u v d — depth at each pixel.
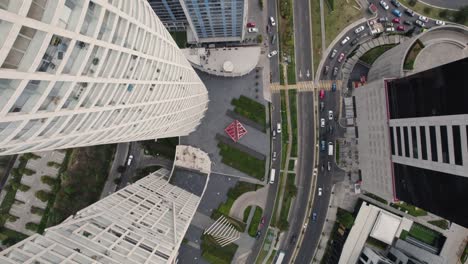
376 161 86.56
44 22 23.53
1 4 20.69
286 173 100.12
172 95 56.69
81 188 97.56
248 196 100.00
